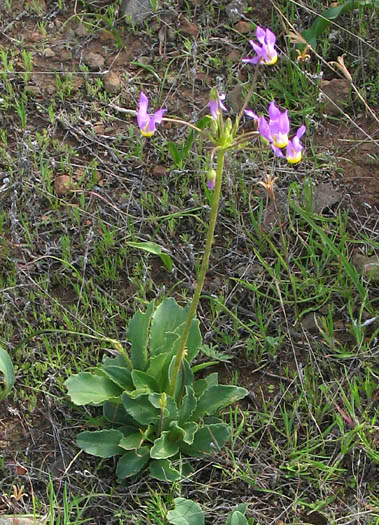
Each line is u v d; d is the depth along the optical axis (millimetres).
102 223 3959
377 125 4340
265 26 4730
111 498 3211
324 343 3648
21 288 3840
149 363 3391
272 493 3229
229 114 4406
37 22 4848
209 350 3598
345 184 4145
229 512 3148
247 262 3926
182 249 3939
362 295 3666
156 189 4160
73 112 4469
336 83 4449
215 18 4809
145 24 4785
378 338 3654
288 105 4398
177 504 3045
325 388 3449
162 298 3777
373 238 3936
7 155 4227
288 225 3998
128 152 4293
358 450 3303
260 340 3680
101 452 3236
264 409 3441
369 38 4609
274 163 4211
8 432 3451
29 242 3984
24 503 3203
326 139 4320
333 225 4004
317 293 3789
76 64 4664
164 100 4488
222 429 3258
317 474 3256
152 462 3232
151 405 3256
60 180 4176
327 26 4539
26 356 3635
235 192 4098
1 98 4465
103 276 3881
